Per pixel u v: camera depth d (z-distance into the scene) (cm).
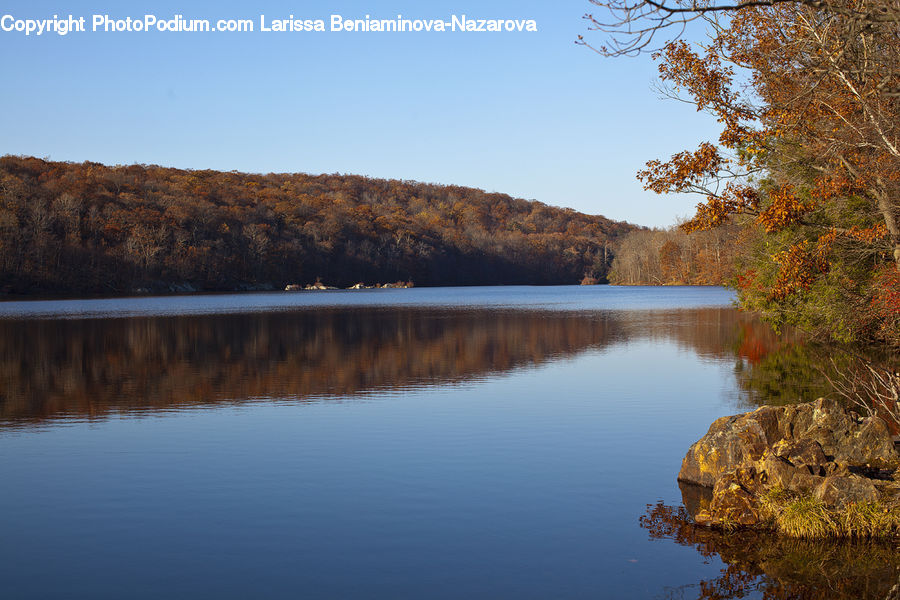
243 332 3766
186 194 14412
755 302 3077
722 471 1022
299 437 1341
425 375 2164
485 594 716
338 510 943
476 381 2036
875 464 998
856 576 747
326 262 14688
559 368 2302
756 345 2908
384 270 15725
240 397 1791
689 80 1648
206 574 762
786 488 916
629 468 1123
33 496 1005
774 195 1681
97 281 10544
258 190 17675
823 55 1110
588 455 1200
